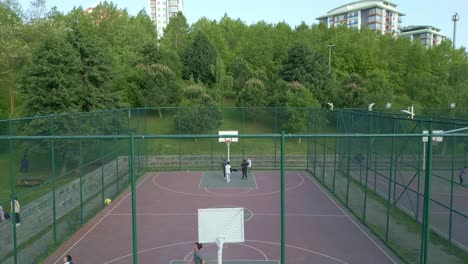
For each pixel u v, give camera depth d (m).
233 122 37.09
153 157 31.42
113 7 75.62
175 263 12.81
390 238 15.12
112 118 23.81
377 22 142.12
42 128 17.70
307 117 33.62
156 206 19.98
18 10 51.53
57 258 13.45
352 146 23.88
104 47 38.41
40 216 14.71
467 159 19.88
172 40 74.88
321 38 75.38
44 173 17.59
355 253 13.77
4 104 42.66
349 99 47.53
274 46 67.88
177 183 25.59
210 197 21.84
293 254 13.62
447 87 50.56
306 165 31.22
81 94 31.83
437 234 15.31
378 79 51.72
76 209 17.19
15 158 17.30
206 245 14.41
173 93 45.38
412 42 81.31
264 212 18.86
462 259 12.91
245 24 86.88
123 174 24.22
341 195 21.80
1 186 16.20
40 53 30.84
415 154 20.22
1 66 39.06
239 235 8.79
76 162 18.39
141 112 33.72
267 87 49.47
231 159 32.16
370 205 19.84
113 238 15.34
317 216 18.27
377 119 21.92
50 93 30.03
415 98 54.81
